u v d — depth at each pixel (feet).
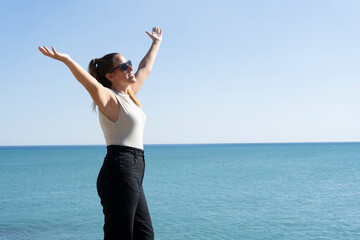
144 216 8.44
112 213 7.72
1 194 103.76
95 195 100.73
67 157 399.03
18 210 76.28
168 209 75.31
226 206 79.51
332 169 191.01
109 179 7.75
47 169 209.26
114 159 7.83
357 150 546.67
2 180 145.07
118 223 7.64
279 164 237.04
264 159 306.35
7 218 67.36
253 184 124.06
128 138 8.02
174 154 462.19
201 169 195.31
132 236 7.81
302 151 519.19
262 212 72.18
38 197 97.30
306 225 60.39
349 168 197.88
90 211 74.74
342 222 62.95
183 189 110.52
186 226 59.31
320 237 52.39
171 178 145.89
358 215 69.46
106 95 7.68
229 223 61.77
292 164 235.81
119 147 7.93
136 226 8.34
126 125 8.00
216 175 159.02
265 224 61.05
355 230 56.90
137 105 9.39
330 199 90.63
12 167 231.50
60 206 81.46
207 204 82.12
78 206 81.41
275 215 69.05
